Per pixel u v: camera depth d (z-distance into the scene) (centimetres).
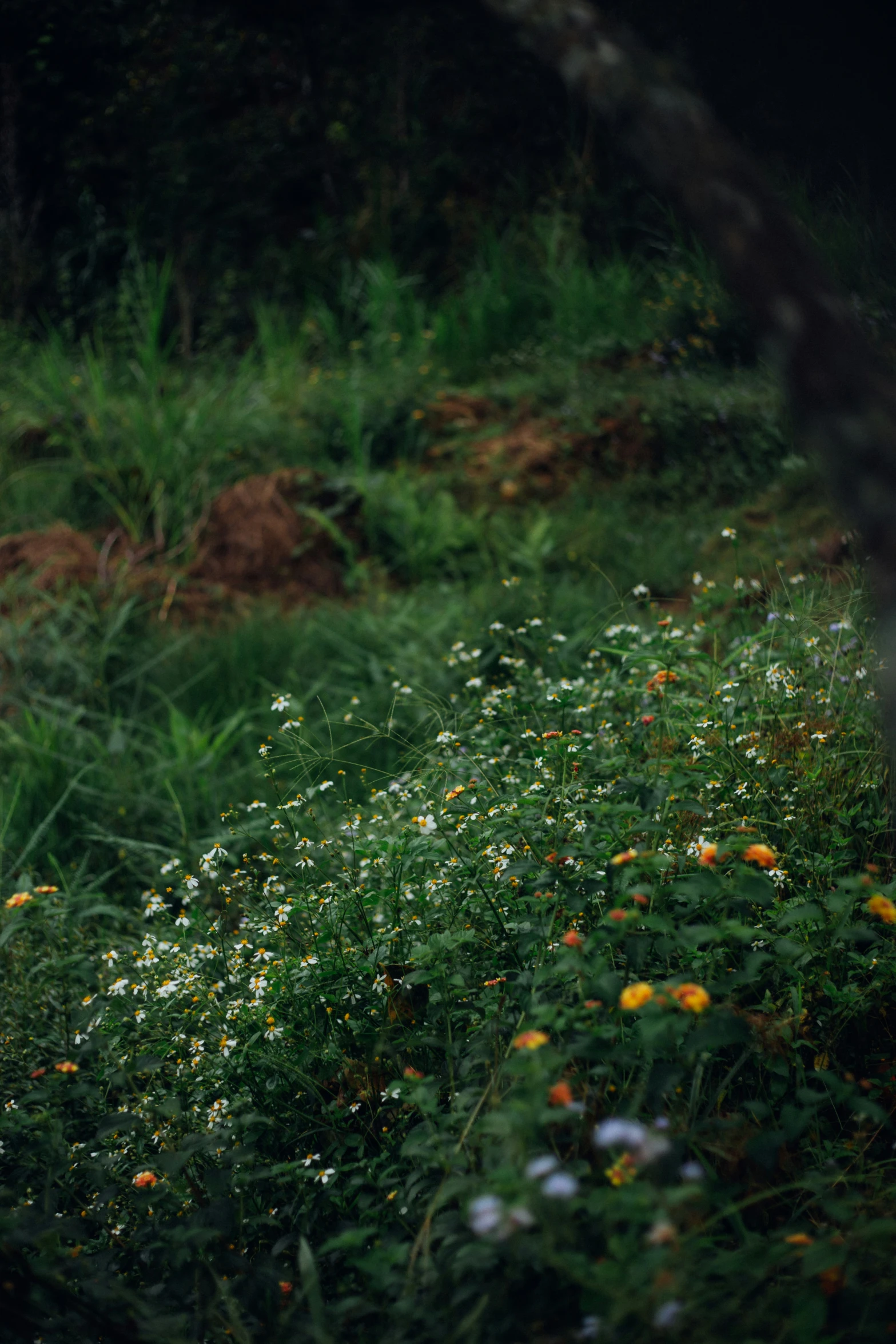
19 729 511
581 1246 162
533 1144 174
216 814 439
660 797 246
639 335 944
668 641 365
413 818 288
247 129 1198
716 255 155
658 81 157
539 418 847
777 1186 194
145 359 891
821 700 323
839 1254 146
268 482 721
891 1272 159
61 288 1177
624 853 214
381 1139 224
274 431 823
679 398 782
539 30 165
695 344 840
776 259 149
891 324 213
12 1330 173
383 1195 208
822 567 484
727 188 151
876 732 282
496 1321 162
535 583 555
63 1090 232
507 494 754
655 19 202
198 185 1219
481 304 1073
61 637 574
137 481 729
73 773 468
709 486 715
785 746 307
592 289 1016
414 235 1223
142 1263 210
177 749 480
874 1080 212
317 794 402
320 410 870
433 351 1047
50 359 923
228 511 705
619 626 399
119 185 1238
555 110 1071
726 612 451
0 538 677
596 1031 179
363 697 502
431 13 549
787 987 227
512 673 474
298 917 276
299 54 1073
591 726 362
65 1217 202
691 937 187
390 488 736
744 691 348
